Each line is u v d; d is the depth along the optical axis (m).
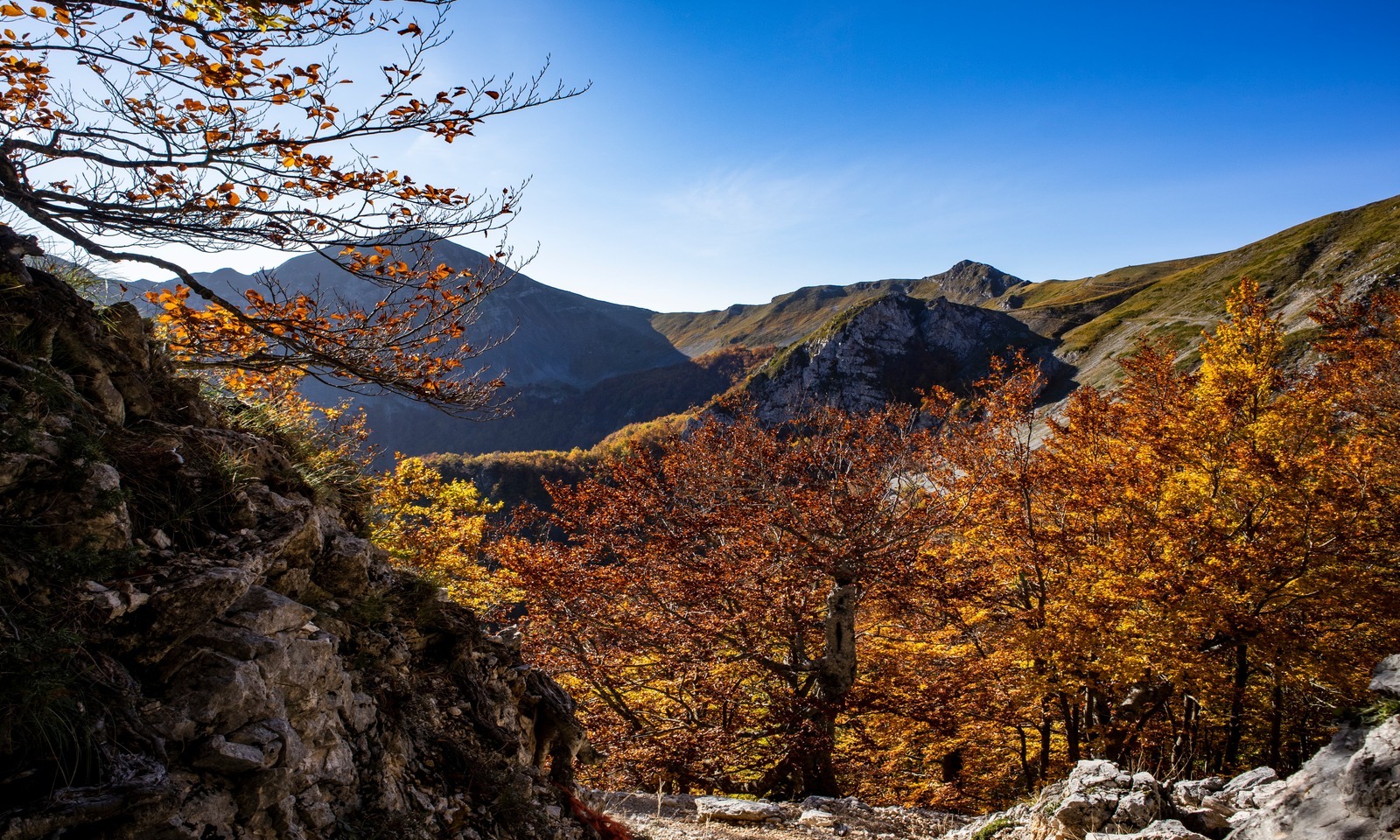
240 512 4.11
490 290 7.66
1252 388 19.61
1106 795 6.05
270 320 6.97
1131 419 21.38
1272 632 14.47
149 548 3.47
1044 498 19.61
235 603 3.67
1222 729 19.53
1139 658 15.04
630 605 19.20
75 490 3.24
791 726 16.20
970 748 19.31
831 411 25.81
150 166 6.00
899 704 16.88
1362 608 15.12
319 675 3.89
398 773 4.29
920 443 22.92
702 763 16.02
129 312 4.62
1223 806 5.87
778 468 22.88
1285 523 15.52
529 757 6.07
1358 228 101.38
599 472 22.81
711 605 18.59
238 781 3.10
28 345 3.72
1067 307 153.62
